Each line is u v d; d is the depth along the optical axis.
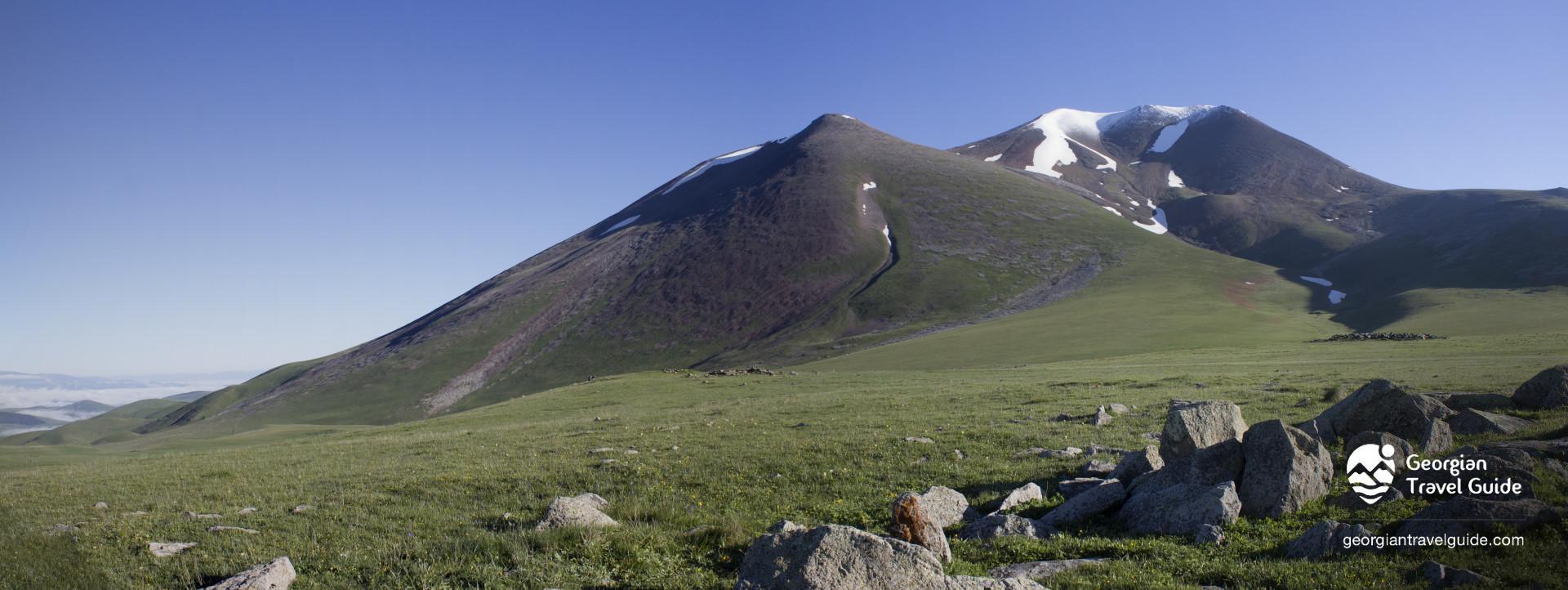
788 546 11.75
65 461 52.03
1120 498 17.14
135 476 32.41
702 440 32.66
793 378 71.31
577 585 13.79
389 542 17.98
